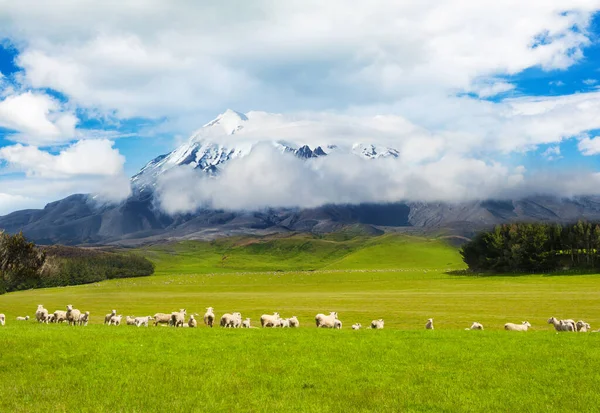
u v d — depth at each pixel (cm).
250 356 2797
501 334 3734
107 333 3591
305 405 1970
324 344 3186
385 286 15162
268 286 16725
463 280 15888
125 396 2055
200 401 2006
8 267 9475
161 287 17275
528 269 17500
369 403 2003
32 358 2684
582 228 17550
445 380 2320
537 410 1905
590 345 3141
